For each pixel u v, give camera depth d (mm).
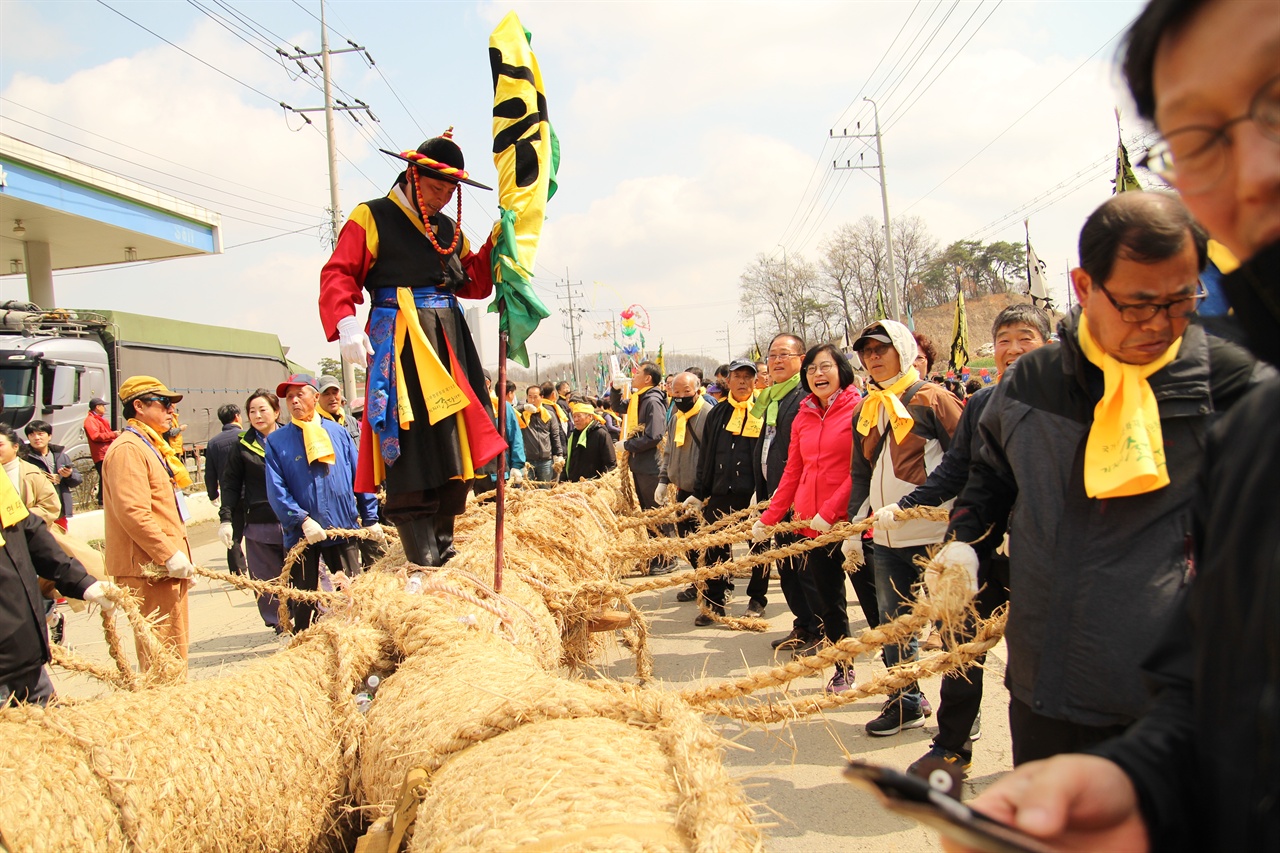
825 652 2266
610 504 6203
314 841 2471
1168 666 1095
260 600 6590
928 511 2803
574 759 1739
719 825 1483
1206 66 844
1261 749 815
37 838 1861
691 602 7527
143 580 4688
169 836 2086
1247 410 979
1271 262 868
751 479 6750
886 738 4246
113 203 19453
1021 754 2121
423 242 3518
